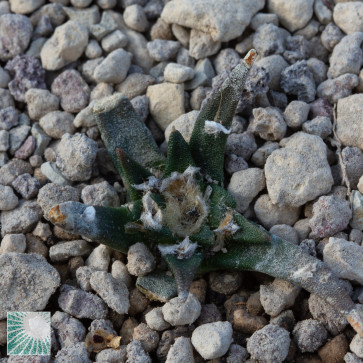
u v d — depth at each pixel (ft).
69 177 0.97
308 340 0.87
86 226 0.86
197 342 0.86
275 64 1.00
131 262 0.89
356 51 1.00
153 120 1.01
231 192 0.94
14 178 0.98
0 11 1.07
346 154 0.95
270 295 0.88
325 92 1.00
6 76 1.04
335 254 0.89
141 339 0.88
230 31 1.01
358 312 0.85
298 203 0.93
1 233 0.95
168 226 0.90
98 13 1.07
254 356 0.86
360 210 0.92
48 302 0.90
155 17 1.07
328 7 1.05
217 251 0.89
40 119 1.01
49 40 1.04
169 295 0.88
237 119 0.98
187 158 0.91
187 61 1.03
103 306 0.89
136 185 0.90
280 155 0.94
